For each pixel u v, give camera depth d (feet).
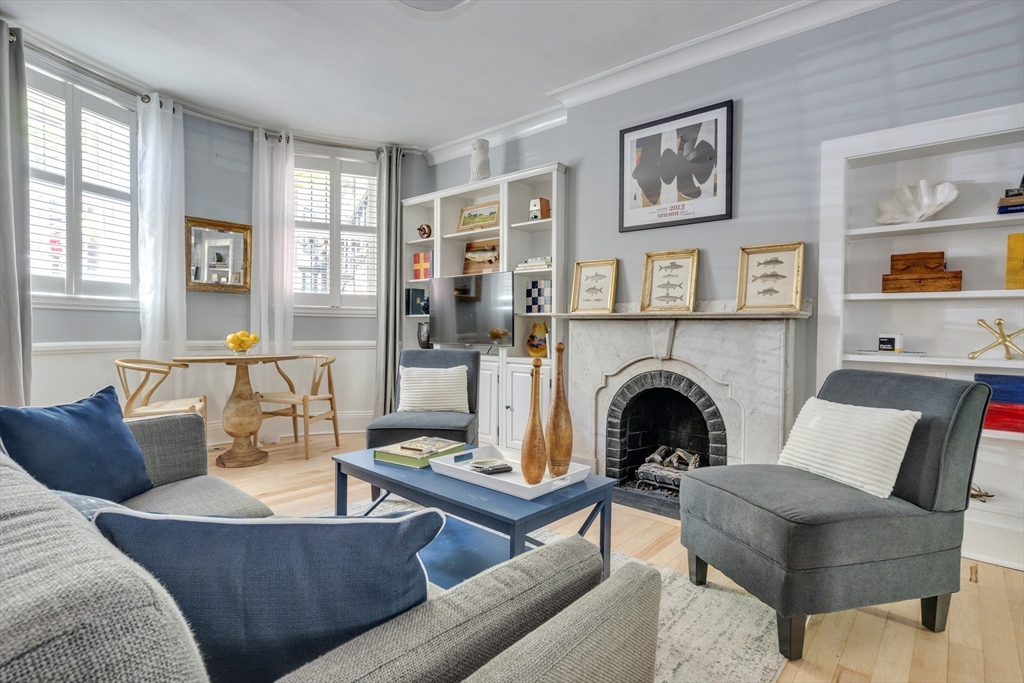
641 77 11.62
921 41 8.48
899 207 8.82
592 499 6.28
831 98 9.31
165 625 1.48
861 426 6.36
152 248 12.85
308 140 16.05
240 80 12.35
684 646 5.74
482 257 15.55
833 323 9.18
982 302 8.36
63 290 11.55
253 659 2.16
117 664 1.33
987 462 8.24
